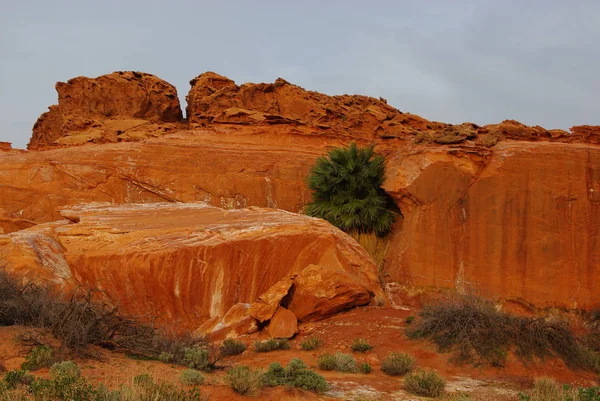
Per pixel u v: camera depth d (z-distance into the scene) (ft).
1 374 32.96
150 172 86.02
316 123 94.43
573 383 45.24
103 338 43.60
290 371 39.27
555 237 72.38
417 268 74.74
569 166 73.61
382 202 80.69
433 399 37.93
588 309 70.28
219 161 87.56
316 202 84.02
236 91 102.68
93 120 98.07
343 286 59.93
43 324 42.32
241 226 64.28
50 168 85.05
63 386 27.63
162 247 60.29
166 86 109.60
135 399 27.17
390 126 97.40
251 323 57.47
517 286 72.18
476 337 49.06
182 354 44.50
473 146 76.33
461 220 75.05
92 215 69.05
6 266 54.08
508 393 40.22
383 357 49.01
